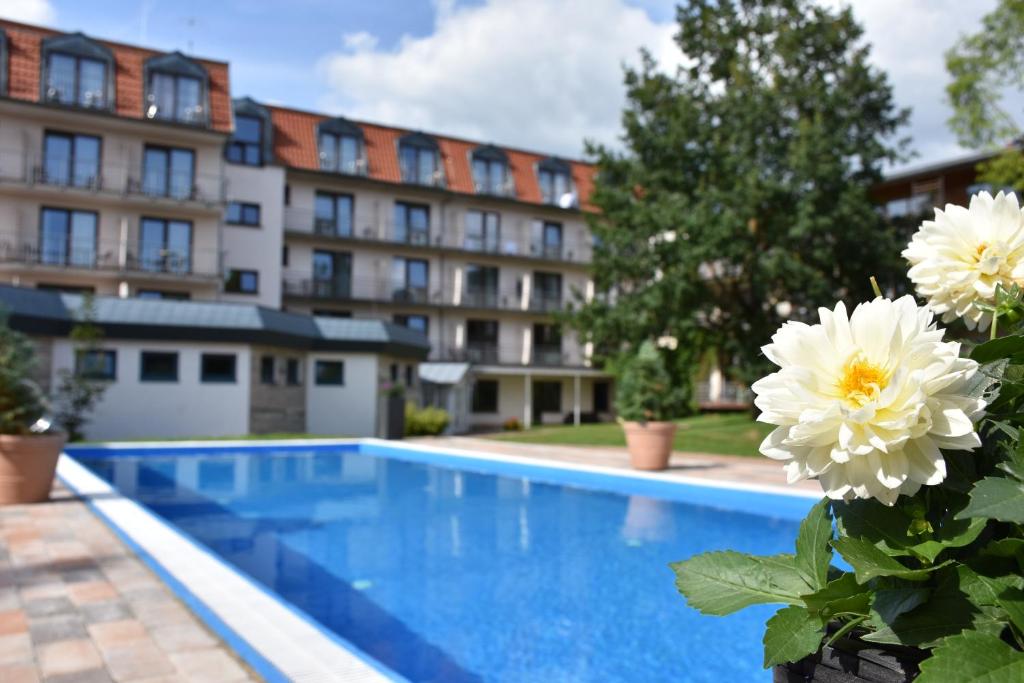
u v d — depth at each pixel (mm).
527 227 34844
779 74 21906
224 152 25812
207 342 19484
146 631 3545
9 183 22266
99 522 6543
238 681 2906
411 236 32406
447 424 24172
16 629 3576
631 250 22000
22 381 7723
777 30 21984
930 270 1011
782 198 19344
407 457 15938
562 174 35875
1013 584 733
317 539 7723
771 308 20516
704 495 9664
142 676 2965
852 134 21375
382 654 4324
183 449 15539
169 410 18984
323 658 3096
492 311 33844
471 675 3990
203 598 4012
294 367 21531
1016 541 724
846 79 21625
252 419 20000
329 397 21812
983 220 1001
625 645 4465
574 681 3914
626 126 21875
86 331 17000
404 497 10680
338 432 21812
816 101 20844
